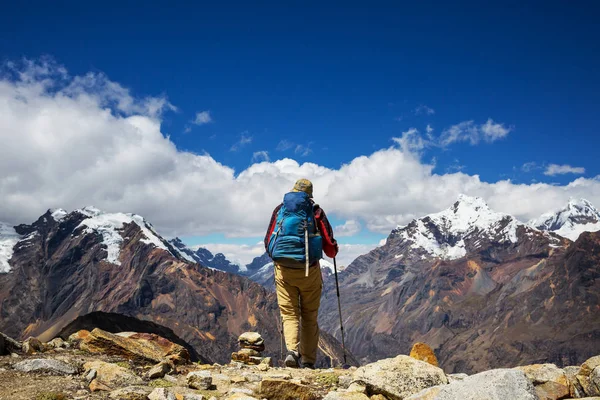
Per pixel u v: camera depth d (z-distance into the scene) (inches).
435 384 133.8
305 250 187.6
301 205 192.7
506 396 101.4
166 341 206.1
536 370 140.4
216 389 151.0
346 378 153.7
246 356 212.7
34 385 137.5
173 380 159.6
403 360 141.7
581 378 133.6
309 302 202.2
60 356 174.1
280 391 138.1
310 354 205.9
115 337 193.6
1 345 172.4
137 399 131.1
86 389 138.1
